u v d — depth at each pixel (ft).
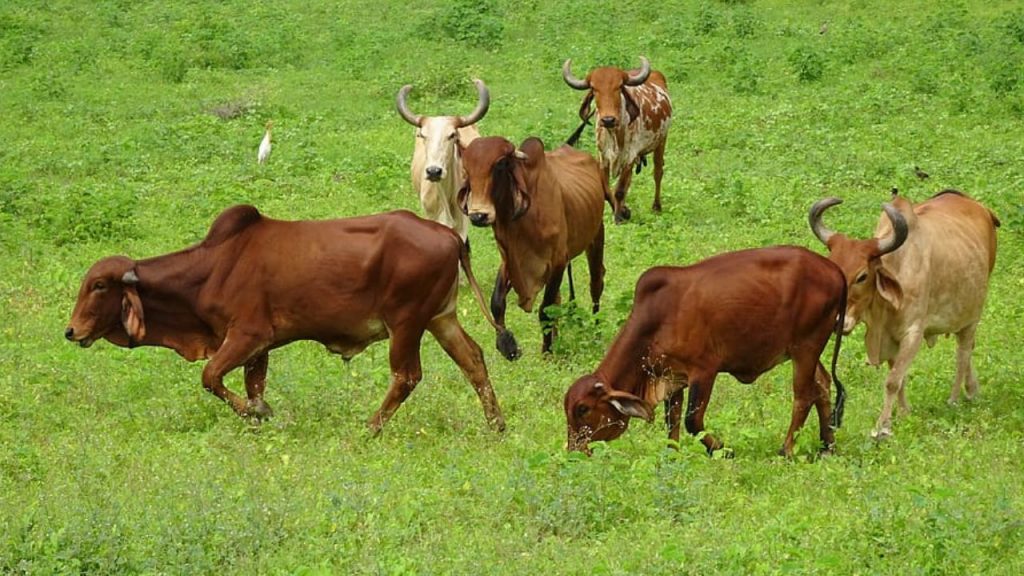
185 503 33.68
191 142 79.30
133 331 41.50
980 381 46.11
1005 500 32.94
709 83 94.84
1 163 75.05
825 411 39.68
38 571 30.27
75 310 41.78
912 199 67.97
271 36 106.73
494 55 103.40
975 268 42.57
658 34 106.52
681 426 41.22
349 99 92.58
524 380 45.93
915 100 87.66
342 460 37.83
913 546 31.19
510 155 46.50
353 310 40.91
